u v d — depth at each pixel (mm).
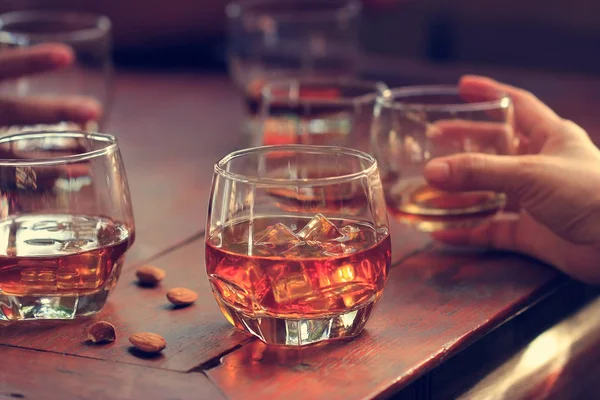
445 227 955
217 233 818
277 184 805
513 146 969
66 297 837
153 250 964
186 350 819
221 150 1213
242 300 809
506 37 2652
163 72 1695
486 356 868
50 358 812
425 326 847
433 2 2746
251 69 1370
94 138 878
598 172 918
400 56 2820
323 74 1392
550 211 914
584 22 2504
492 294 894
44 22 1368
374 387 780
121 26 1857
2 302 835
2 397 775
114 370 799
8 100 1154
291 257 792
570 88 1407
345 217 818
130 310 870
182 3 1874
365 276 808
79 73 1201
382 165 974
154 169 1156
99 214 855
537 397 838
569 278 941
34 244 827
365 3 2018
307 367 800
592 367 878
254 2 1526
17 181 841
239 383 785
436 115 955
